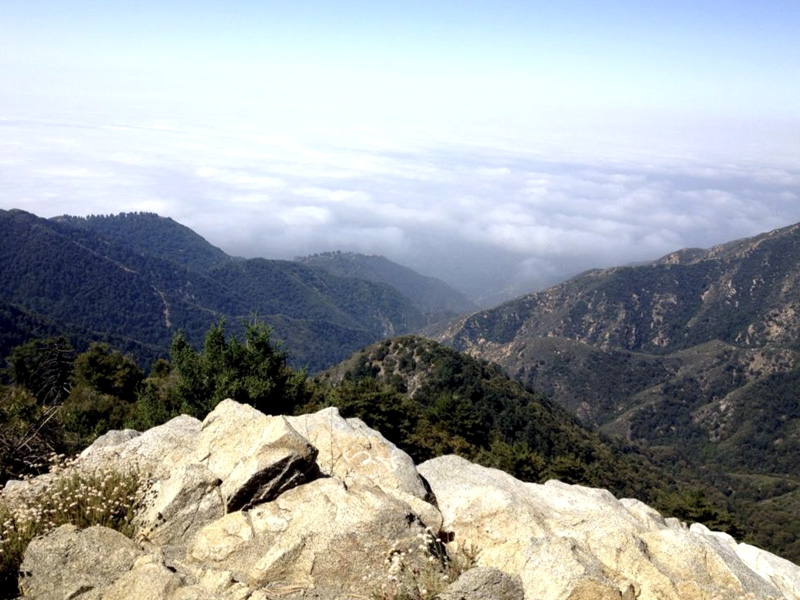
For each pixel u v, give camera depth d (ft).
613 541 23.52
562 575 19.92
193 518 23.95
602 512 26.43
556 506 28.55
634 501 33.68
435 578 19.95
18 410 45.50
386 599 19.30
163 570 18.52
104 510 23.63
